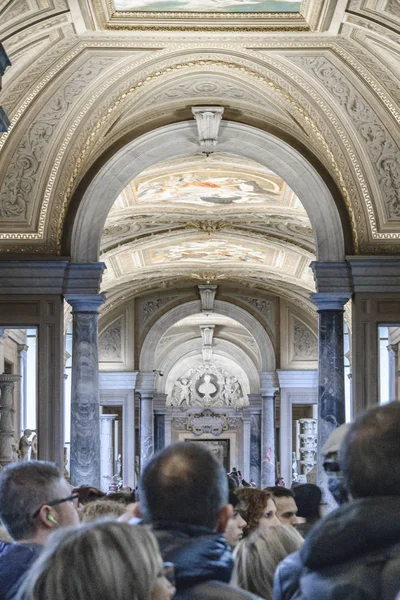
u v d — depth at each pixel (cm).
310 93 1841
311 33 1662
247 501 709
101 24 1625
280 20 1636
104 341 4044
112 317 4038
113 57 1747
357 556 305
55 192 1900
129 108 1911
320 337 1936
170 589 276
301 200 1973
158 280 3759
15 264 1895
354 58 1734
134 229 2939
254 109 1959
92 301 1909
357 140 1881
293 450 4803
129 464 4006
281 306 4034
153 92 1895
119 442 4897
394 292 1909
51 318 1898
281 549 486
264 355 4034
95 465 1945
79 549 254
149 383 4038
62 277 1906
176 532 352
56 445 1897
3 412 2100
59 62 1727
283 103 1898
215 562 342
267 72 1823
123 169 1969
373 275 1908
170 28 1659
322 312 1938
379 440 315
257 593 482
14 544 445
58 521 459
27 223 1906
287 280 3525
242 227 2988
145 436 4038
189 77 1866
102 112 1867
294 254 3184
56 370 1897
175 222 2912
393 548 302
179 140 1997
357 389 1906
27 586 258
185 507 358
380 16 1544
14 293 1902
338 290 1920
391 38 1600
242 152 2000
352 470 317
